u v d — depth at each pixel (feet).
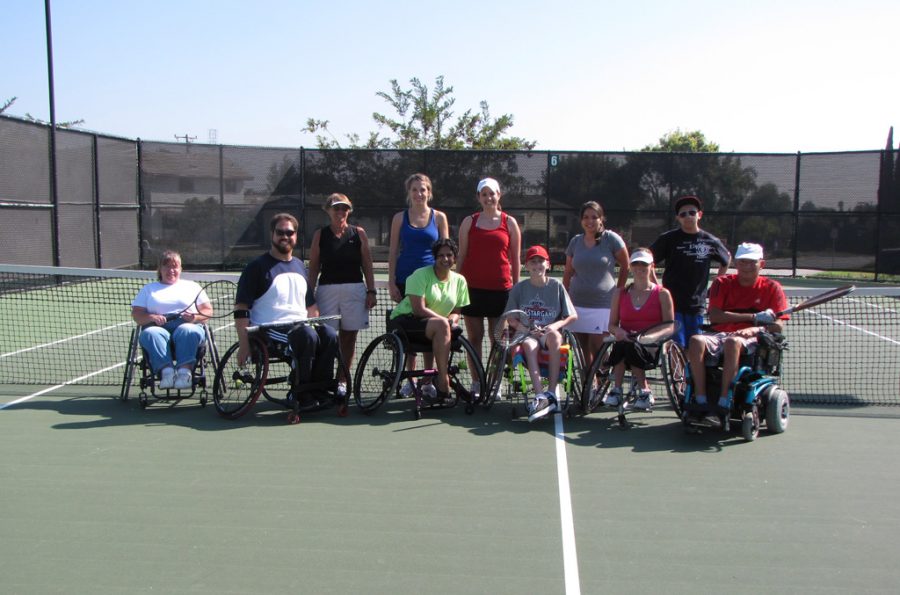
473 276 21.04
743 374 18.06
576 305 21.16
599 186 57.77
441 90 98.37
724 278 19.38
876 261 55.06
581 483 14.97
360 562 11.62
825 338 33.32
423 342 20.21
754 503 13.96
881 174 54.44
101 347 30.55
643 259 18.81
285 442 17.60
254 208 58.75
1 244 42.70
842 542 12.35
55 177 46.80
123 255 54.60
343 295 21.21
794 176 56.49
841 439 17.93
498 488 14.69
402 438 17.97
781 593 10.75
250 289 19.52
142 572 11.29
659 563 11.60
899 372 26.07
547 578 11.14
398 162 58.34
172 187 56.95
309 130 97.76
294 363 19.19
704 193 57.41
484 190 20.65
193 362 20.21
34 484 14.78
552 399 18.81
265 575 11.21
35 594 10.66
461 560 11.69
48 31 45.98
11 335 33.37
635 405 19.34
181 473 15.44
